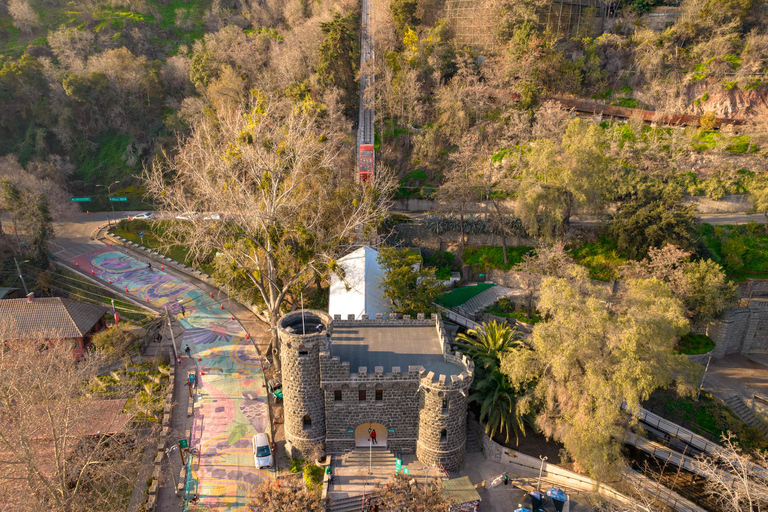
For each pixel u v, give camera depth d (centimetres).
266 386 5919
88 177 12512
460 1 10831
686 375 4431
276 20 15050
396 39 11475
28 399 4178
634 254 6725
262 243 6062
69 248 9756
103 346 6209
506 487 4694
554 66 9219
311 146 6494
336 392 4672
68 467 4331
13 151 12581
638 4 10038
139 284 8362
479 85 9250
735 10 8844
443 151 9525
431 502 3850
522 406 4547
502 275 7469
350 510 4303
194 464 4875
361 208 6612
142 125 13088
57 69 13250
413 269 6316
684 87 8844
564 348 4266
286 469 4828
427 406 4559
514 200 8169
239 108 9469
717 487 4016
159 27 15700
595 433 4138
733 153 7975
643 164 7812
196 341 6794
